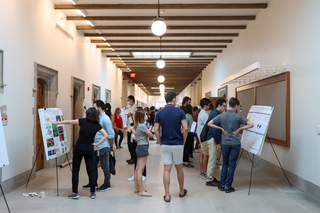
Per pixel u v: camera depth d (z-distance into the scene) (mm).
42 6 5539
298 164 4539
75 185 3949
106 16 6902
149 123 11898
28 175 4910
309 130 4172
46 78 6027
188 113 6438
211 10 6480
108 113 5723
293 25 4699
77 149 3902
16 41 4523
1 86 4062
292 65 4758
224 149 4406
